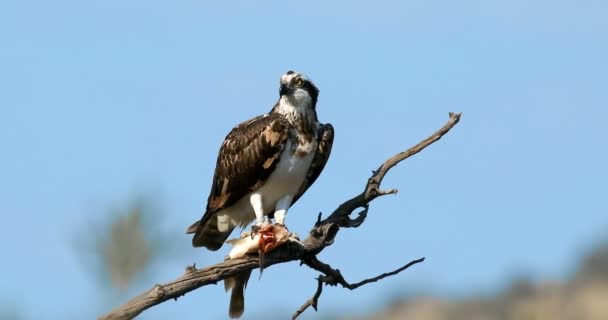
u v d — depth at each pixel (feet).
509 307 149.48
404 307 171.32
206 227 47.83
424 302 170.30
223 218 47.55
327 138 46.96
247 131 46.57
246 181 46.34
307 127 46.47
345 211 40.57
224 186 46.78
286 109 46.65
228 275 37.27
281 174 46.32
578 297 151.33
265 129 45.96
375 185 40.57
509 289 156.76
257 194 46.60
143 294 33.12
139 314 32.96
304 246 39.70
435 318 159.84
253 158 46.03
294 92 46.16
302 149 46.32
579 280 166.20
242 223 47.91
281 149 45.91
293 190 47.16
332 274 40.50
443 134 40.52
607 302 151.84
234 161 46.42
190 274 35.76
